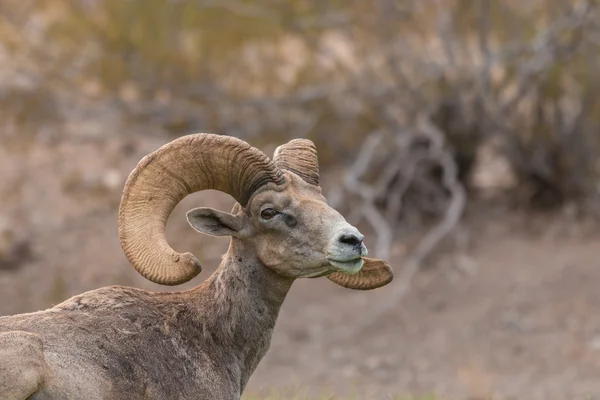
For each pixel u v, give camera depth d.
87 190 79.56
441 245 72.94
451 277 70.06
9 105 77.38
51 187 80.50
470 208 76.94
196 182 26.73
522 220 75.88
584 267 69.31
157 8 74.50
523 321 64.69
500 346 62.19
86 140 80.75
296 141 28.69
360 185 72.44
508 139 75.25
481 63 75.94
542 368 59.44
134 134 78.88
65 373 23.66
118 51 75.38
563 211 76.56
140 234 25.91
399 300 68.44
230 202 75.19
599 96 74.50
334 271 27.00
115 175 80.12
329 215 26.83
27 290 68.81
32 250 73.69
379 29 73.94
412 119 75.19
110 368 24.64
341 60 76.31
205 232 26.91
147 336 25.89
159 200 26.28
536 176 77.38
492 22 75.12
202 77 76.50
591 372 58.50
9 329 24.12
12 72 78.69
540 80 74.31
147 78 76.19
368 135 75.38
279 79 76.38
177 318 26.81
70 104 78.69
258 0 73.94
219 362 26.94
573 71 74.38
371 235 73.31
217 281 27.58
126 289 26.86
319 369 60.19
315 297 70.06
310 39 74.69
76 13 75.69
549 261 70.69
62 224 77.12
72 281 70.19
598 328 63.16
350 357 61.88
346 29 75.00
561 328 63.78
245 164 26.77
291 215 26.80
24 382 22.64
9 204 78.56
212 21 73.88
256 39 73.56
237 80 76.44
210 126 76.62
